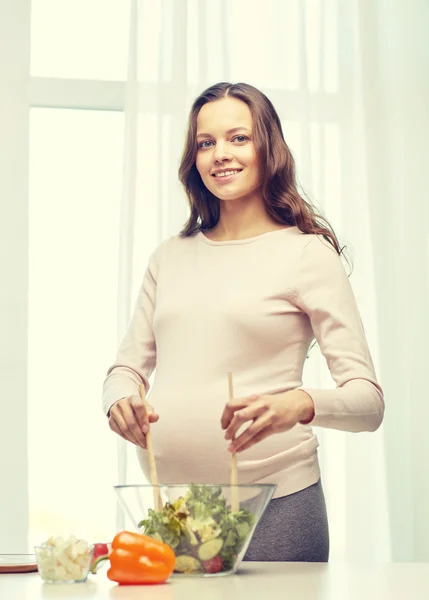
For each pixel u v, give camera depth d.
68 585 1.12
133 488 1.16
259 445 1.55
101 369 3.08
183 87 3.15
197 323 1.66
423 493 3.09
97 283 3.12
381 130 3.26
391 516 3.08
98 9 3.28
